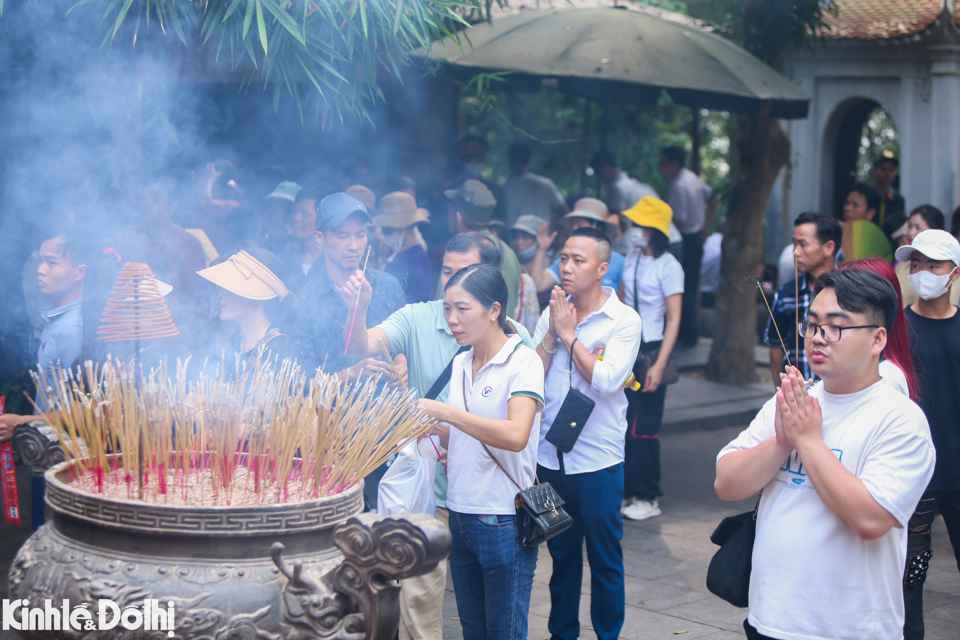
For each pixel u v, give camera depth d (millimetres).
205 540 1818
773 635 2043
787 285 4492
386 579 1771
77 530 1901
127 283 2158
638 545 4840
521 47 6109
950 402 3422
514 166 8203
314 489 2090
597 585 3385
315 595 1810
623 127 12078
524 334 3148
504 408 2699
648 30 6379
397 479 2775
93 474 2143
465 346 3043
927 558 3201
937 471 3381
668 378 5199
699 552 4738
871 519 1906
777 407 2033
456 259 3105
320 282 3510
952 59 9891
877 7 10281
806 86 10883
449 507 2771
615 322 3439
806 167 11086
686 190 9195
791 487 2084
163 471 2061
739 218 8523
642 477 5328
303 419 2104
